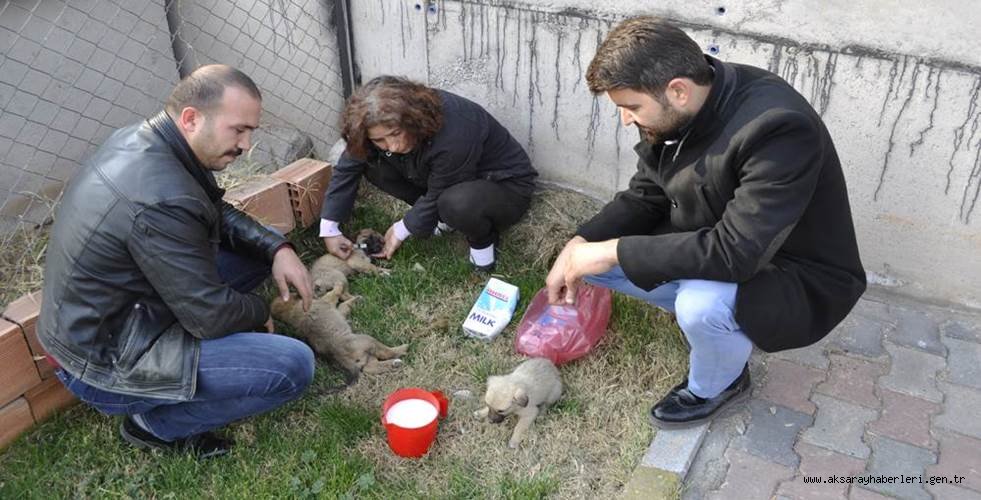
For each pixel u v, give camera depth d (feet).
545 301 10.76
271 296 11.34
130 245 7.53
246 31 14.43
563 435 9.18
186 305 7.82
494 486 8.57
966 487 8.25
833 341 10.33
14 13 11.81
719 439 8.98
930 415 9.18
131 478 8.81
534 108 12.62
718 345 8.27
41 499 8.53
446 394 9.91
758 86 7.64
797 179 7.30
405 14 13.04
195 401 8.48
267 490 8.54
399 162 11.36
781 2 10.02
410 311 11.34
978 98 9.40
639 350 10.30
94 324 7.80
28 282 10.68
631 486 8.34
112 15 13.14
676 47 7.24
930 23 9.30
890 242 10.80
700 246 7.72
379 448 9.09
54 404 9.57
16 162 12.46
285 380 8.50
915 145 10.02
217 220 8.36
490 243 11.84
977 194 9.94
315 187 12.88
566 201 12.74
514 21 12.04
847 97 10.14
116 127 13.80
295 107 14.87
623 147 12.14
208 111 7.68
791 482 8.39
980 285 10.54
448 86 13.25
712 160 7.71
